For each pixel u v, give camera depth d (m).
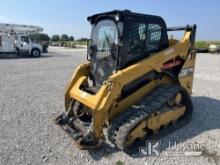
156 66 4.44
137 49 4.33
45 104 6.56
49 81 9.74
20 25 21.66
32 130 4.84
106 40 4.38
